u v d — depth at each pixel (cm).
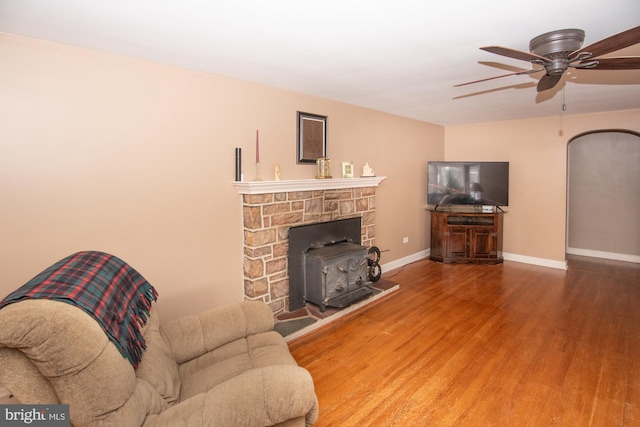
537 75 296
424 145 563
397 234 521
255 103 319
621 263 548
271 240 322
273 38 213
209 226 296
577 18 187
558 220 517
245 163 315
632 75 298
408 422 204
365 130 444
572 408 215
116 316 145
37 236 214
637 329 318
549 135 516
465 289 429
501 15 183
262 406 135
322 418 207
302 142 362
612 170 568
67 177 223
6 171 203
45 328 109
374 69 279
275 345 207
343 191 396
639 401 220
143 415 131
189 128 278
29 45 206
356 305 360
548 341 298
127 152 247
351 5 172
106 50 231
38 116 211
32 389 112
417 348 289
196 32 203
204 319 209
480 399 224
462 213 533
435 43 223
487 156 571
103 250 240
